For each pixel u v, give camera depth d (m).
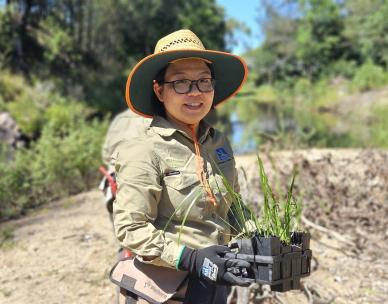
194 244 2.37
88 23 37.06
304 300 4.50
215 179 2.46
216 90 2.85
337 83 60.84
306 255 2.27
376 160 8.49
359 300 4.57
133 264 2.50
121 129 3.92
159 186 2.34
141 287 2.43
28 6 31.23
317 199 6.75
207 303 2.39
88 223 6.80
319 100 53.19
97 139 10.43
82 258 5.49
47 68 28.55
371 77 51.06
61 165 9.55
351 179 7.64
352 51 69.38
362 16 67.75
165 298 2.39
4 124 16.98
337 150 9.66
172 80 2.44
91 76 32.03
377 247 5.71
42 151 9.84
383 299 4.60
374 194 7.12
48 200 8.87
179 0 54.16
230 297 4.25
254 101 69.31
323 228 6.04
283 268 2.13
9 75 22.80
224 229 2.48
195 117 2.44
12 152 11.72
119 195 2.35
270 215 2.33
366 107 41.41
